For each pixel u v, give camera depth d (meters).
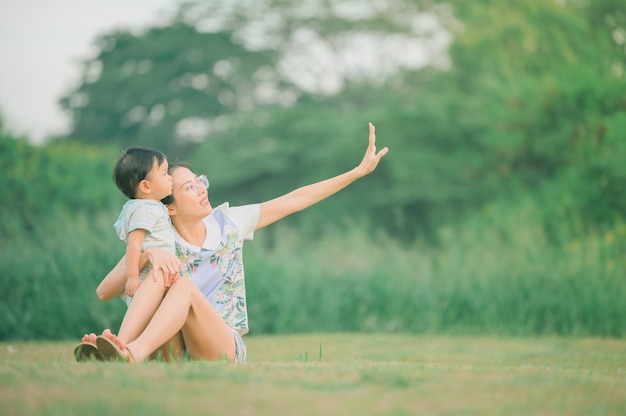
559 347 8.52
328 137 32.59
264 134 35.50
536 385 3.80
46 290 10.34
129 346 4.46
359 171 5.69
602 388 3.87
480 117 25.94
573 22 24.98
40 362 4.35
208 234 5.34
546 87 21.48
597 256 11.68
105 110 42.66
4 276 10.52
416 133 29.25
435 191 27.81
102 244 10.98
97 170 17.23
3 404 3.17
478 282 11.58
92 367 3.96
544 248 12.59
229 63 40.88
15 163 15.30
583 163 17.92
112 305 10.11
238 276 5.41
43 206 15.22
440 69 31.62
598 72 21.31
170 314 4.66
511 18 26.44
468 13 27.98
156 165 5.09
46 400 3.22
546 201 19.19
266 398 3.35
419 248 14.09
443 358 7.43
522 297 11.04
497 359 7.35
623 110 19.12
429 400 3.45
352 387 3.62
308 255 12.85
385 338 9.65
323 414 3.17
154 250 4.92
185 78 41.88
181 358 4.89
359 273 12.11
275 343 9.05
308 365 4.29
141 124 43.00
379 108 32.25
